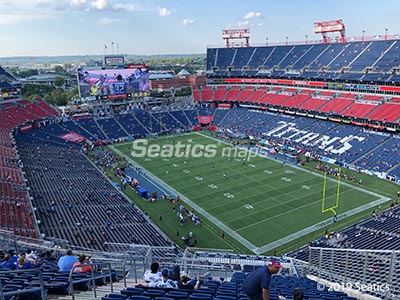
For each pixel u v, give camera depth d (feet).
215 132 319.27
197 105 377.30
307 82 324.19
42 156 228.02
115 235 135.64
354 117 262.88
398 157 212.02
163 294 36.06
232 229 150.51
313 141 258.57
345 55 315.17
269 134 287.89
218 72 391.45
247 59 387.55
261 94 352.49
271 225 152.66
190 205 174.70
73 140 280.31
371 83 273.75
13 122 265.75
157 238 137.90
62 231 131.34
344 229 144.46
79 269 45.34
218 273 82.94
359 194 181.16
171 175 216.54
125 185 198.08
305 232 145.69
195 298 34.68
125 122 324.19
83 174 209.77
